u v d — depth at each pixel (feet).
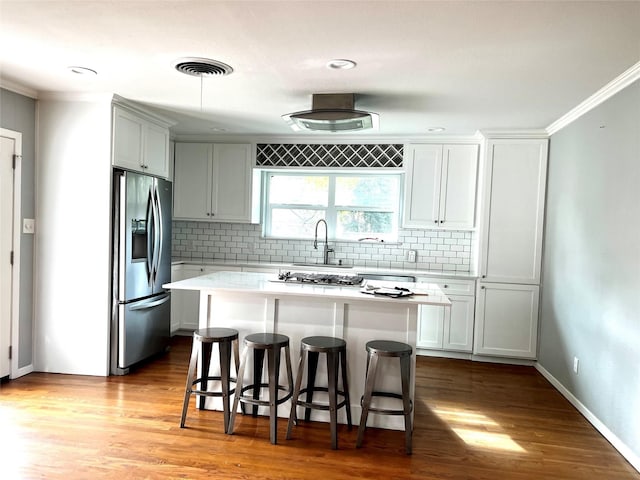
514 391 12.14
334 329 9.60
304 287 9.86
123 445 8.42
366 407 8.59
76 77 10.42
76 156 12.07
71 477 7.33
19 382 11.51
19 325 11.85
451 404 11.09
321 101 11.09
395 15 6.76
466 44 7.75
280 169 17.03
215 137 17.24
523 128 13.96
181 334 16.83
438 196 15.61
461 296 14.83
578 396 10.95
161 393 11.04
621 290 8.99
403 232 16.99
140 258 12.89
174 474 7.51
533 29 7.09
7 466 7.61
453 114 12.59
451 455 8.51
